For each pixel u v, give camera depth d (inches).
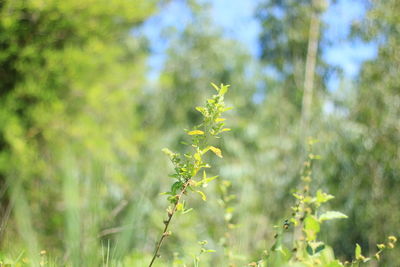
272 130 282.8
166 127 270.4
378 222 204.1
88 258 38.3
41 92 147.3
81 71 157.0
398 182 212.1
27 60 147.2
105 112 173.2
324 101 274.4
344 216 46.8
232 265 54.3
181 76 287.6
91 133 156.9
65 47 157.1
